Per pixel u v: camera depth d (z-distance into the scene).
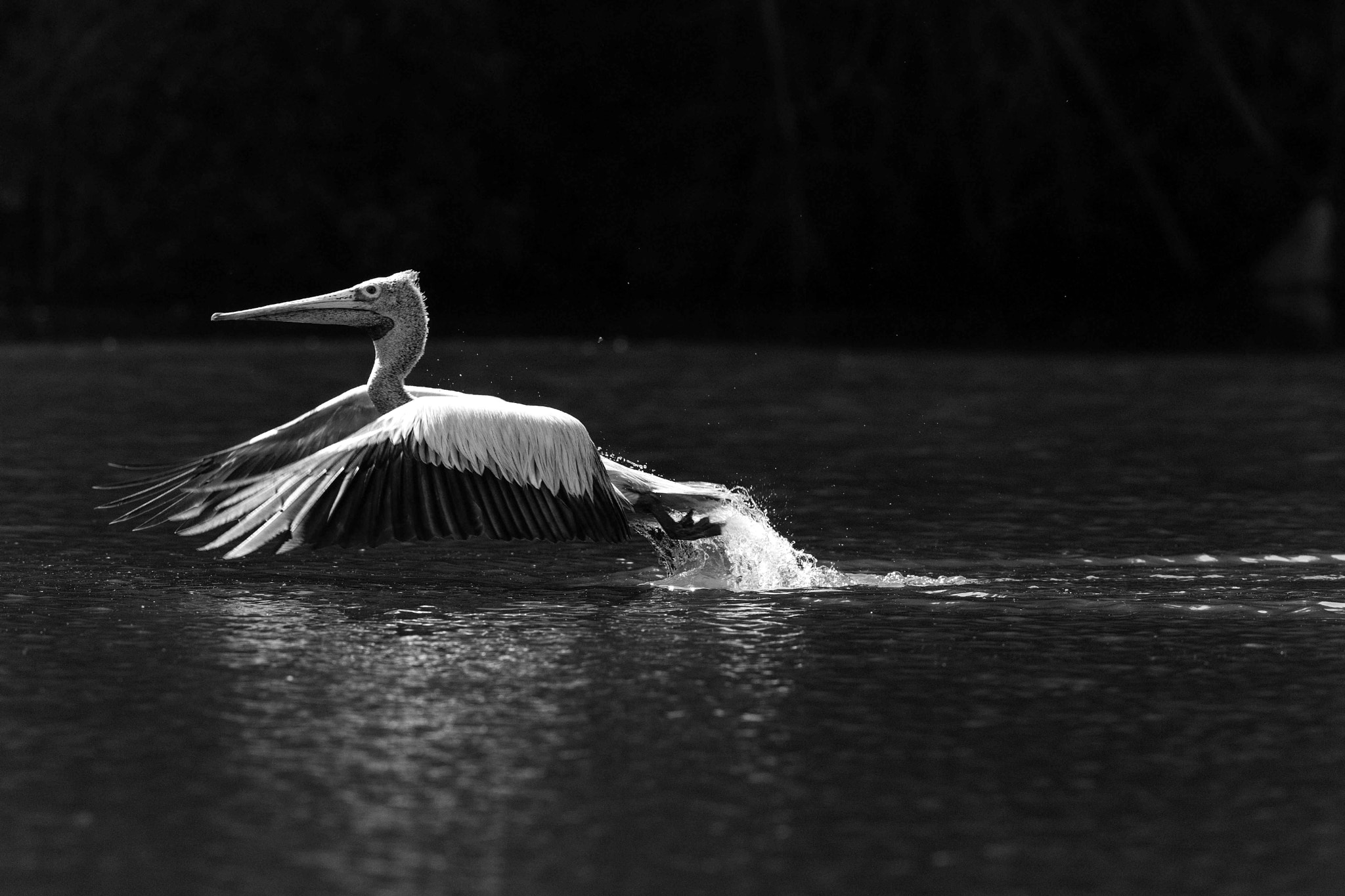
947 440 24.91
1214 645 12.81
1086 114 58.16
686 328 47.41
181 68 55.81
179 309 52.72
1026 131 56.00
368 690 11.34
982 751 10.20
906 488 20.50
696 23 59.81
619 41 60.25
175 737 10.27
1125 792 9.49
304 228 56.62
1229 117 58.38
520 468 13.75
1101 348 41.41
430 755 9.98
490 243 58.31
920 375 34.59
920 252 58.97
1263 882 8.30
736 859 8.49
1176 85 58.16
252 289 56.81
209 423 25.38
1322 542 17.02
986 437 25.23
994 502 19.52
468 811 9.08
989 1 55.22
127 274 56.38
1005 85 55.72
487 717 10.74
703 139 59.22
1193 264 56.97
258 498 14.27
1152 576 15.38
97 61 55.62
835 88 56.59
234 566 15.64
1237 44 58.75
